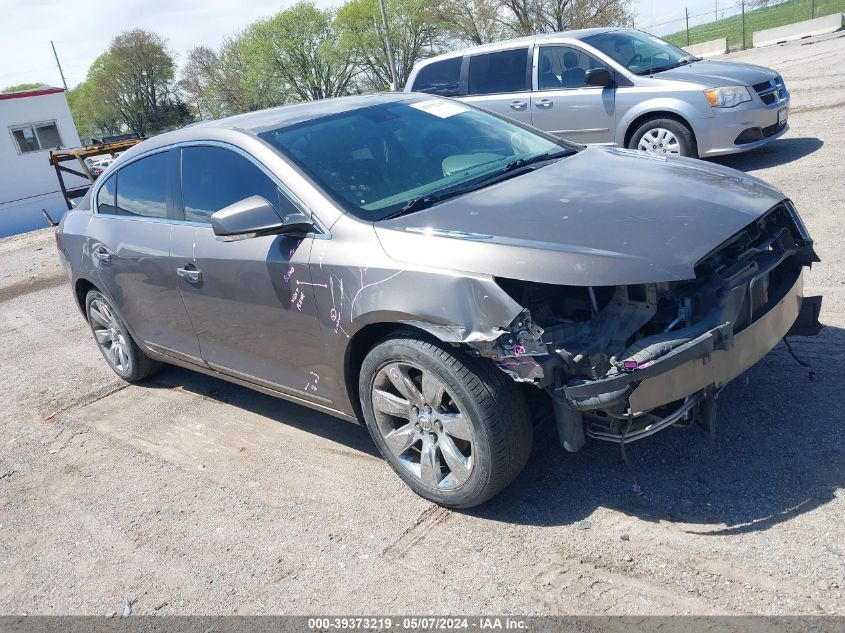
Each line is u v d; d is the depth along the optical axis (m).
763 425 3.49
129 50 67.75
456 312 2.93
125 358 5.53
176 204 4.38
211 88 64.19
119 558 3.52
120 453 4.57
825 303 4.63
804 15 33.25
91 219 5.22
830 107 11.34
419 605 2.83
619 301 2.92
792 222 3.40
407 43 51.91
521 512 3.25
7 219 29.97
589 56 9.09
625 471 3.38
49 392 5.85
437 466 3.30
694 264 2.77
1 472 4.61
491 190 3.57
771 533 2.83
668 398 2.79
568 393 2.82
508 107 9.69
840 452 3.20
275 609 2.97
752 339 2.99
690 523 2.97
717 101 8.23
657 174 3.61
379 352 3.29
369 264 3.23
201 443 4.50
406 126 4.21
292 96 59.12
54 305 8.90
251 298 3.83
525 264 2.87
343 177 3.69
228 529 3.57
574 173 3.72
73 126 31.39
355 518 3.46
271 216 3.43
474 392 2.99
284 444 4.30
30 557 3.67
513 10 36.94
